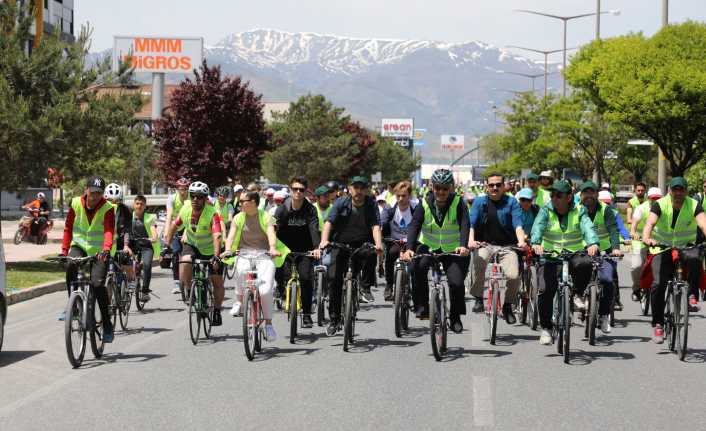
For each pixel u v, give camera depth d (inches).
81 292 385.1
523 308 514.6
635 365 379.6
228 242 424.2
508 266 453.4
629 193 3496.6
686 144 1742.1
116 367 373.4
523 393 320.8
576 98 2283.5
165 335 468.4
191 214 447.8
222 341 448.1
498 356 401.1
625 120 1716.3
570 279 414.3
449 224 419.2
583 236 423.8
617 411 292.8
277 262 439.8
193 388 329.1
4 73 877.2
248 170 1838.1
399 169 5118.1
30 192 2252.7
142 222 580.1
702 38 1672.0
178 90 1818.4
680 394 319.9
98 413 290.2
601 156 2331.4
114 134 908.6
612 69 1707.7
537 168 2596.0
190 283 443.2
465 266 418.0
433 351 386.9
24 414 289.4
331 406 299.1
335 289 447.8
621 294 684.1
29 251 1114.1
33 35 933.8
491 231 467.2
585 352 414.3
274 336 416.8
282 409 295.0
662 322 427.2
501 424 275.0
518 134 2605.8
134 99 922.7
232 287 711.7
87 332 403.5
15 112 837.8
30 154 879.7
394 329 489.1
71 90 903.1
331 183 640.4
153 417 284.4
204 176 1785.2
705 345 437.1
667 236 426.9
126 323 494.3
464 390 325.1
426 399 309.9
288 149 2992.1
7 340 450.6
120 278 483.8
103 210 406.9
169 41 2448.3
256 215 428.8
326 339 455.8
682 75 1612.9
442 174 410.9
